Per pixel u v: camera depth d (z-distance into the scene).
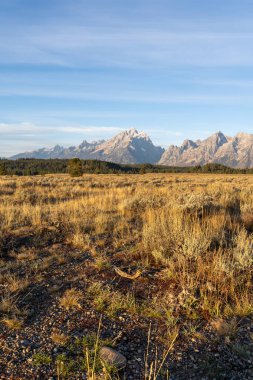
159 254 6.34
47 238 8.15
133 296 5.14
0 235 8.09
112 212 11.59
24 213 10.71
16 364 3.72
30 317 4.64
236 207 11.09
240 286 5.20
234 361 3.82
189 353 3.94
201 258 6.06
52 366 3.70
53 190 20.06
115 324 4.48
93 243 7.68
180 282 5.39
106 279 5.73
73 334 4.26
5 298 4.98
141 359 3.85
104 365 3.61
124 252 6.95
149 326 4.43
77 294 5.20
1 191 19.16
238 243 6.45
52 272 6.07
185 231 6.91
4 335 4.23
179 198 11.84
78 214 10.82
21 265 6.41
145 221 9.52
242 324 4.44
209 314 4.62
